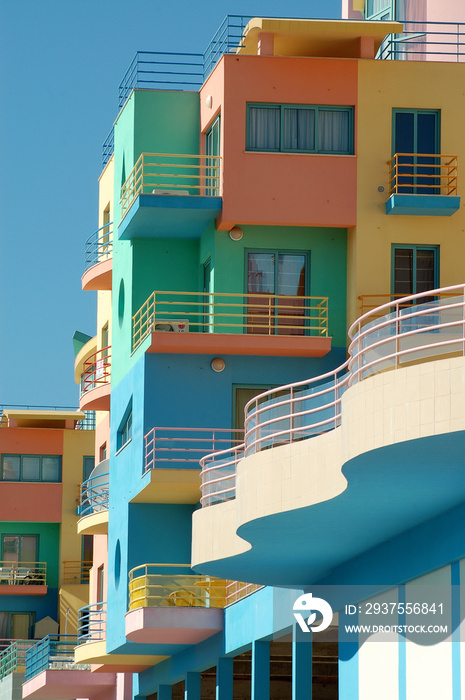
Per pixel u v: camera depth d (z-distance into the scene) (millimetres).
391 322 22250
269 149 38344
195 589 36125
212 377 38500
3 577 65812
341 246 38812
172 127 41406
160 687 42906
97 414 53031
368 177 38344
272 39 38938
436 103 38688
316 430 25453
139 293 40594
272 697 43469
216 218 38625
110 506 43344
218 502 30484
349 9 52406
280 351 38094
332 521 25531
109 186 48406
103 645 41969
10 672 60438
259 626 32094
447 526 23844
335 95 38531
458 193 38312
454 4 46562
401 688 25891
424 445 20156
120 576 40500
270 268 38688
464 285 20516
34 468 67250
